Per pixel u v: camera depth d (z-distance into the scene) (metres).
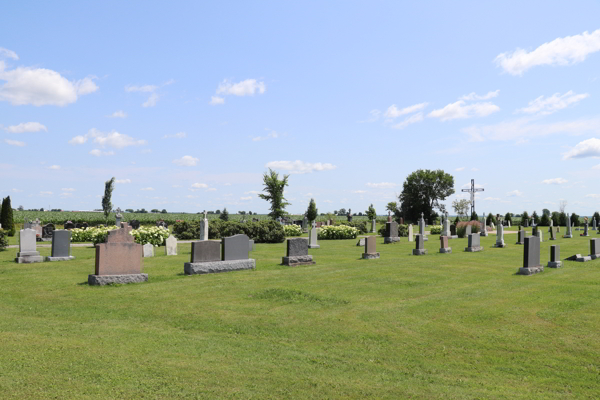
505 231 46.06
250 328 8.77
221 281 13.62
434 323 9.22
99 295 11.59
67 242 18.83
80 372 6.07
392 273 15.58
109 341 7.61
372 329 8.78
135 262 13.57
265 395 5.54
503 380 6.31
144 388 5.61
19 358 6.57
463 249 25.23
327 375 6.32
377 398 5.58
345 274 15.29
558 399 5.68
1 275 14.54
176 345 7.52
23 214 63.50
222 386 5.77
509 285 13.37
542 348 7.73
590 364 6.98
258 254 21.77
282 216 48.78
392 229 30.41
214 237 31.59
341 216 93.25
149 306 10.47
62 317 9.38
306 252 17.86
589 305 10.71
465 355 7.36
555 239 34.41
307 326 8.95
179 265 16.97
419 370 6.64
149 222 55.34
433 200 84.75
